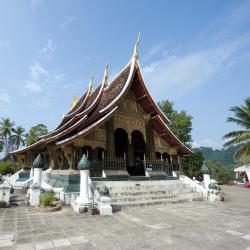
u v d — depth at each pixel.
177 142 17.25
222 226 6.61
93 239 5.44
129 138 15.82
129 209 9.49
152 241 5.27
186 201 11.66
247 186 28.89
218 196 12.67
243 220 7.40
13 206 10.27
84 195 9.07
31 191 10.72
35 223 7.04
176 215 8.26
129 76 15.66
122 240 5.36
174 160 17.80
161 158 17.30
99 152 16.50
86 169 9.41
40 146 20.02
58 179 13.57
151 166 14.86
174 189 12.92
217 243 5.11
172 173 15.77
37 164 11.13
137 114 16.77
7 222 7.19
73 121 18.14
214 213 8.65
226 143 24.97
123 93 14.92
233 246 4.91
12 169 31.80
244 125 25.19
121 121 15.77
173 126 34.19
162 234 5.81
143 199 10.96
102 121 13.34
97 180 12.12
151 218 7.75
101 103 17.42
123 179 12.95
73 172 11.80
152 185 13.10
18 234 5.86
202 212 8.86
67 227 6.55
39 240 5.37
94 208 8.41
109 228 6.43
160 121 16.62
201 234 5.80
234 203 11.55
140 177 13.72
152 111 16.72
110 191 11.33
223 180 41.72
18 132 53.38
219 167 44.94
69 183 11.44
